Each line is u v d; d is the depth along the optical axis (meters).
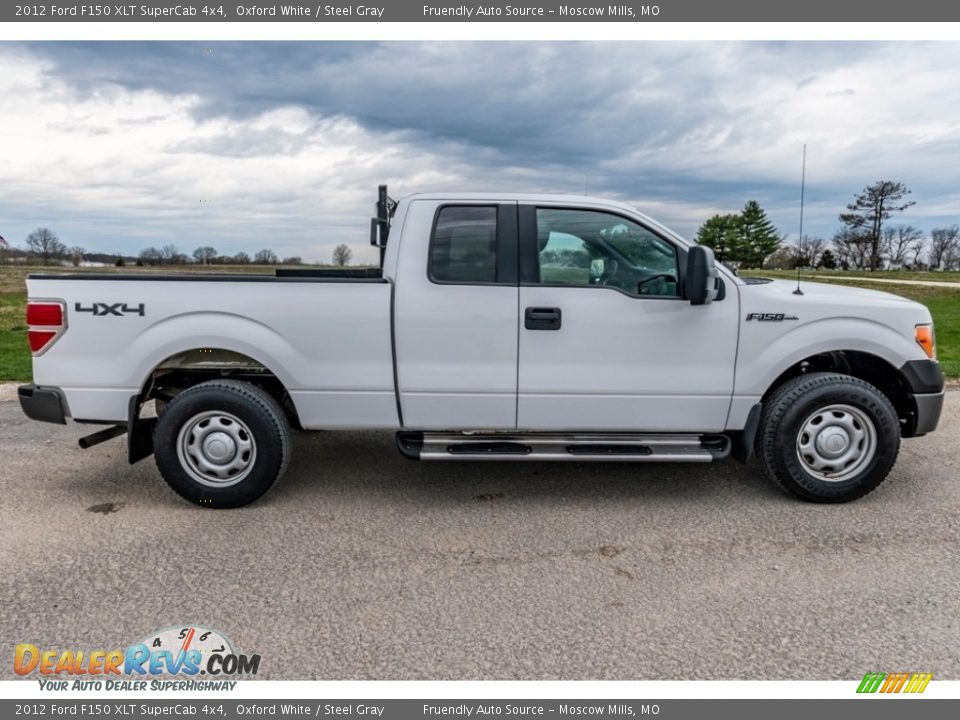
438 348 3.71
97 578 3.03
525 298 3.68
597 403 3.78
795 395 3.75
